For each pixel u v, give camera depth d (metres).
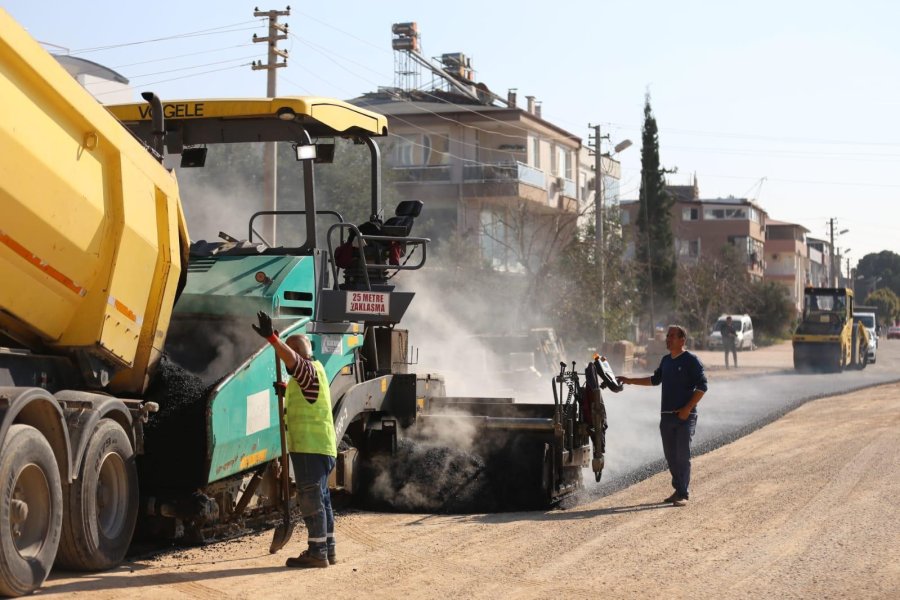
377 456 10.65
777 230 109.38
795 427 17.67
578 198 49.69
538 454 10.75
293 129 9.45
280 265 9.12
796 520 9.43
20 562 6.30
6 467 6.14
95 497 7.12
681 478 10.59
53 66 6.67
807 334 37.25
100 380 7.57
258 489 8.77
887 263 171.12
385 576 7.34
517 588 7.02
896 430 16.77
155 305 8.04
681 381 10.63
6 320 6.89
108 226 7.36
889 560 7.83
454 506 10.52
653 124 56.88
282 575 7.33
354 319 9.56
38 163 6.58
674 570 7.57
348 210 30.92
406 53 48.31
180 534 8.27
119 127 7.46
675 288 56.22
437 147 45.41
